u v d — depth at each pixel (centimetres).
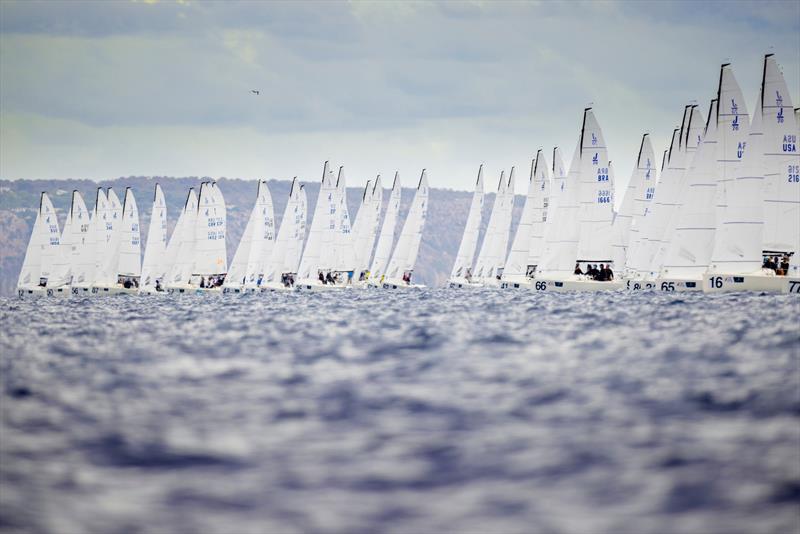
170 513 5694
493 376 9531
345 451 6844
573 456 6675
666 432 7250
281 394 8769
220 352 11588
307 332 13938
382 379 9456
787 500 5831
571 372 9712
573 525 5488
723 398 8344
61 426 7644
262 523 5544
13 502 5859
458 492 5994
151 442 7131
